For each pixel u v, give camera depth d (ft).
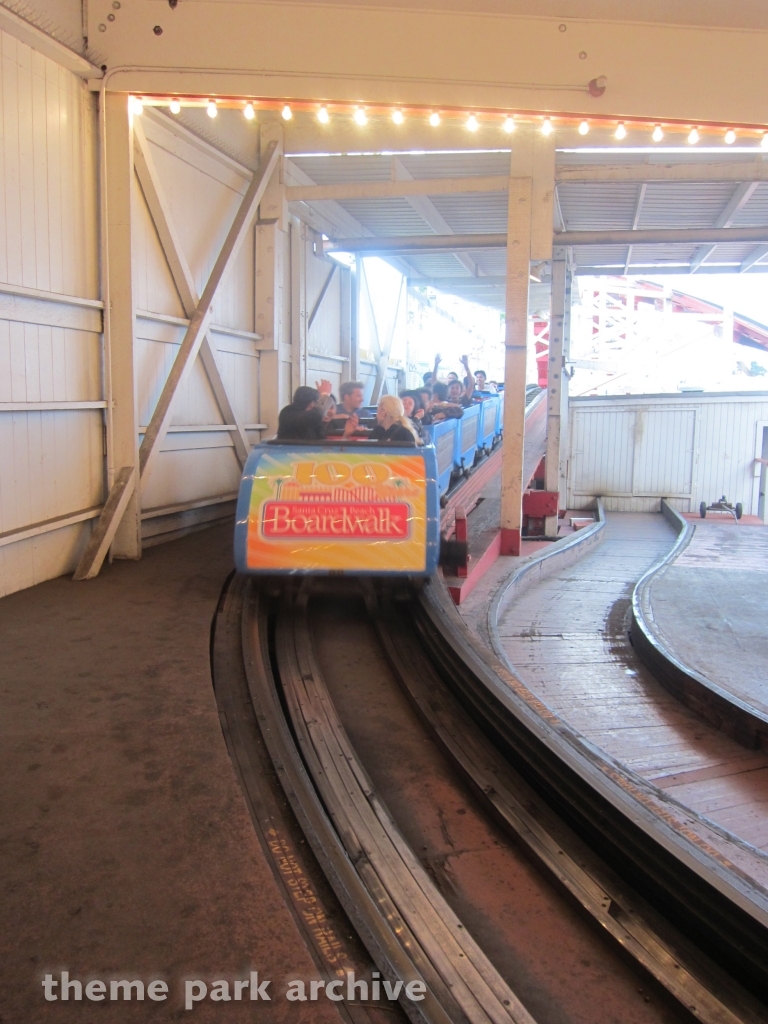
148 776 9.03
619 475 72.54
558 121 21.40
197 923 6.57
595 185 36.40
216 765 9.34
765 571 32.60
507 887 8.75
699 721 17.29
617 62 20.94
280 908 6.82
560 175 29.99
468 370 41.16
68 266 18.31
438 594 17.38
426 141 27.12
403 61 20.40
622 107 21.17
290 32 19.75
